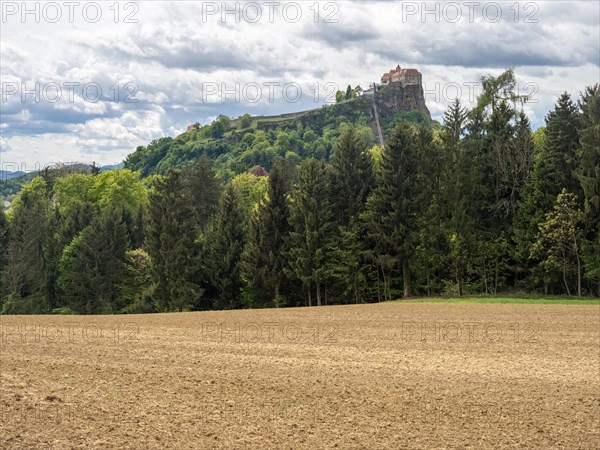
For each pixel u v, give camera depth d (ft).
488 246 200.85
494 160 207.41
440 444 39.14
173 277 223.71
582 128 193.67
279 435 38.93
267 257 215.92
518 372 62.23
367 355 70.95
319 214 212.02
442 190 206.80
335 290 219.82
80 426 37.27
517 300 160.56
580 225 188.85
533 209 198.08
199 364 62.59
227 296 229.45
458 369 63.16
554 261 184.24
